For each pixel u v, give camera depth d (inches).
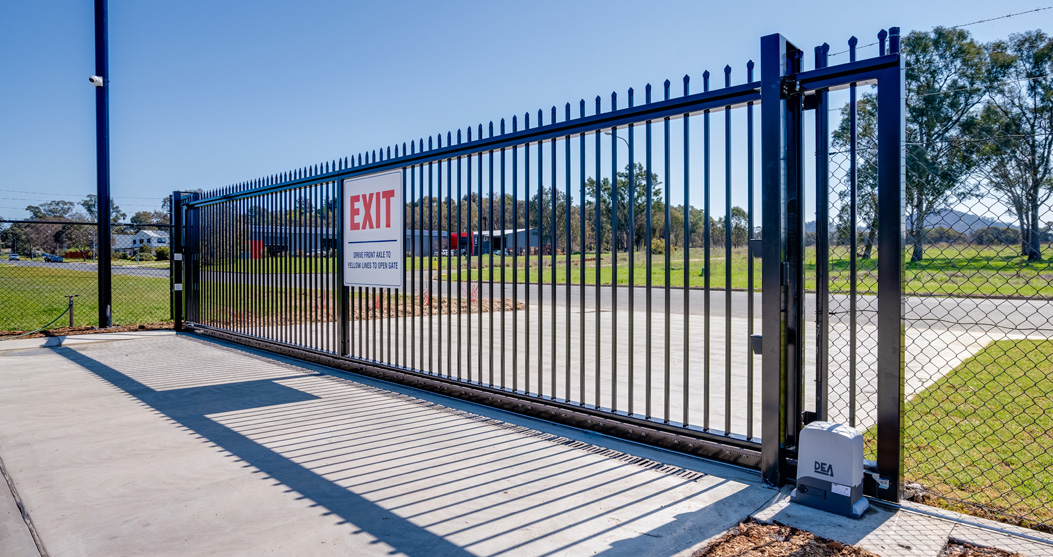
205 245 411.5
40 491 133.6
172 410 207.0
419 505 125.6
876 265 128.9
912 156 143.3
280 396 228.7
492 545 107.3
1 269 1338.6
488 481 139.7
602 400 224.2
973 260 138.2
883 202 122.0
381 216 256.5
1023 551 102.1
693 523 116.1
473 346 372.8
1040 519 115.0
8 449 163.5
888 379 122.6
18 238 1222.9
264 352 335.6
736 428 186.4
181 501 128.0
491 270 207.5
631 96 167.2
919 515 118.4
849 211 128.5
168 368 289.7
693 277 841.5
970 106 215.3
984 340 337.1
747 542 107.0
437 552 104.9
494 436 176.6
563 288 745.0
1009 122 235.6
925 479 137.3
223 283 390.6
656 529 113.5
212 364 300.5
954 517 117.0
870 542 106.3
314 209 302.8
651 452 161.2
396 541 109.3
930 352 302.7
